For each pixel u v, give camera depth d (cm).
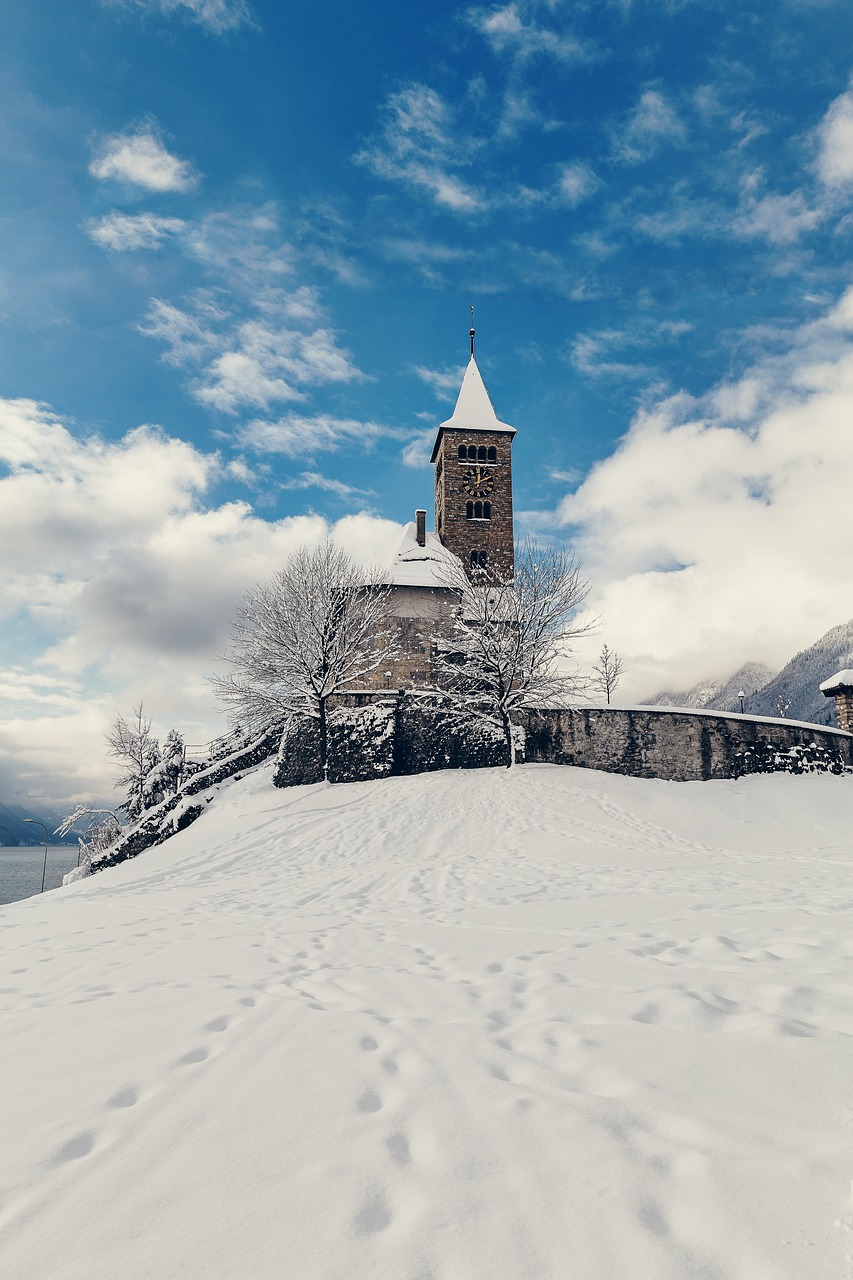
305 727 3412
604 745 3119
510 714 3312
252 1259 196
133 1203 226
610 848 1814
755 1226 196
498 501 5269
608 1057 321
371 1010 435
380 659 3753
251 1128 275
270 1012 430
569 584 3466
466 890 1209
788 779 2930
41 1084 330
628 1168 229
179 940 754
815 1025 344
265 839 2288
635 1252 191
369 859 1912
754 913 677
